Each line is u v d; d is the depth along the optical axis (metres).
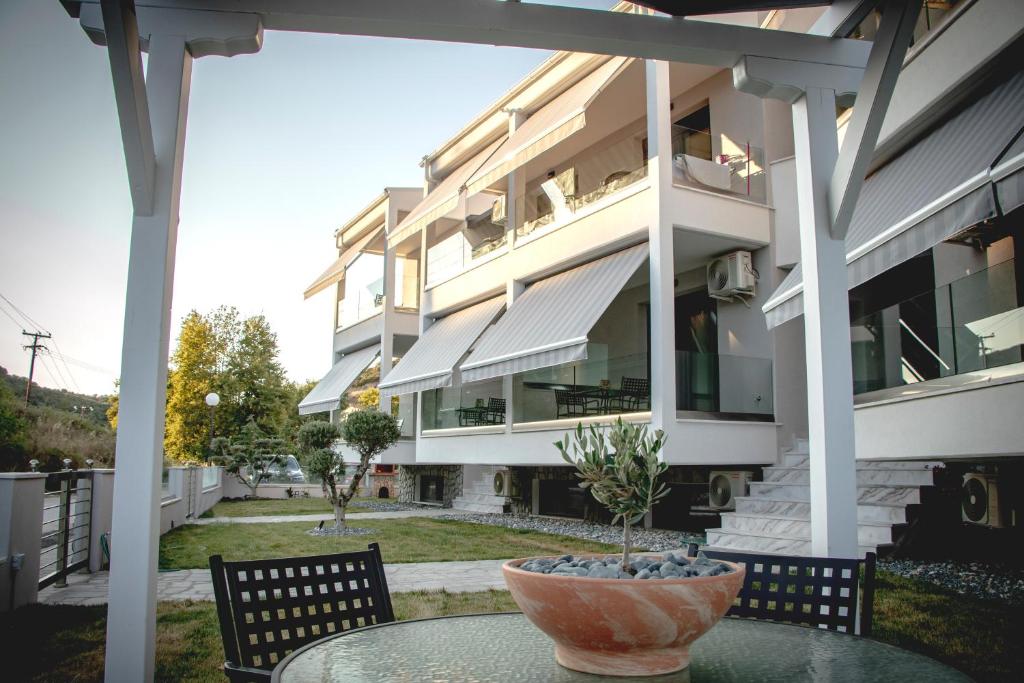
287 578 3.26
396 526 15.09
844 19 5.55
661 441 2.48
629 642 2.17
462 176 17.61
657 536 12.76
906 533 9.00
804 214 5.66
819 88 5.64
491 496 19.42
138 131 4.33
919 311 8.90
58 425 20.55
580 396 13.52
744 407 12.58
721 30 5.42
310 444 14.98
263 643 3.07
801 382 13.03
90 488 10.13
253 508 21.55
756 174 13.32
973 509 9.68
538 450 14.48
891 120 9.62
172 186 4.64
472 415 17.11
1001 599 6.95
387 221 23.47
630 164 15.77
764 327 13.13
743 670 2.33
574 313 12.78
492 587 8.23
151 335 4.49
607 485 2.44
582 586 2.10
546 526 15.13
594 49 5.35
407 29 4.98
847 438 5.36
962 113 8.98
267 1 4.80
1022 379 6.81
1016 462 9.09
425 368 17.64
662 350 11.62
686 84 14.93
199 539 13.03
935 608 6.49
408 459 22.42
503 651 2.58
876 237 7.61
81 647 5.79
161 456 4.52
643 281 15.61
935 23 8.91
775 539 9.69
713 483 12.67
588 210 13.77
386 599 3.51
